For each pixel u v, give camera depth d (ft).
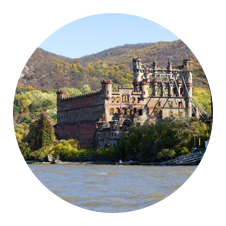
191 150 362.74
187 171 277.44
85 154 440.45
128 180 220.02
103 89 470.39
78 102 507.30
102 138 456.45
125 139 424.87
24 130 462.60
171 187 191.11
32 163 418.10
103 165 378.73
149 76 518.78
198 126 368.89
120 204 157.38
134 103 481.87
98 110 476.13
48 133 449.06
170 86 487.20
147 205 156.35
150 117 485.56
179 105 496.64
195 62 492.54
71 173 272.72
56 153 430.61
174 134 382.83
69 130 509.35
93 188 190.29
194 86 497.05
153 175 249.75
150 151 399.85
